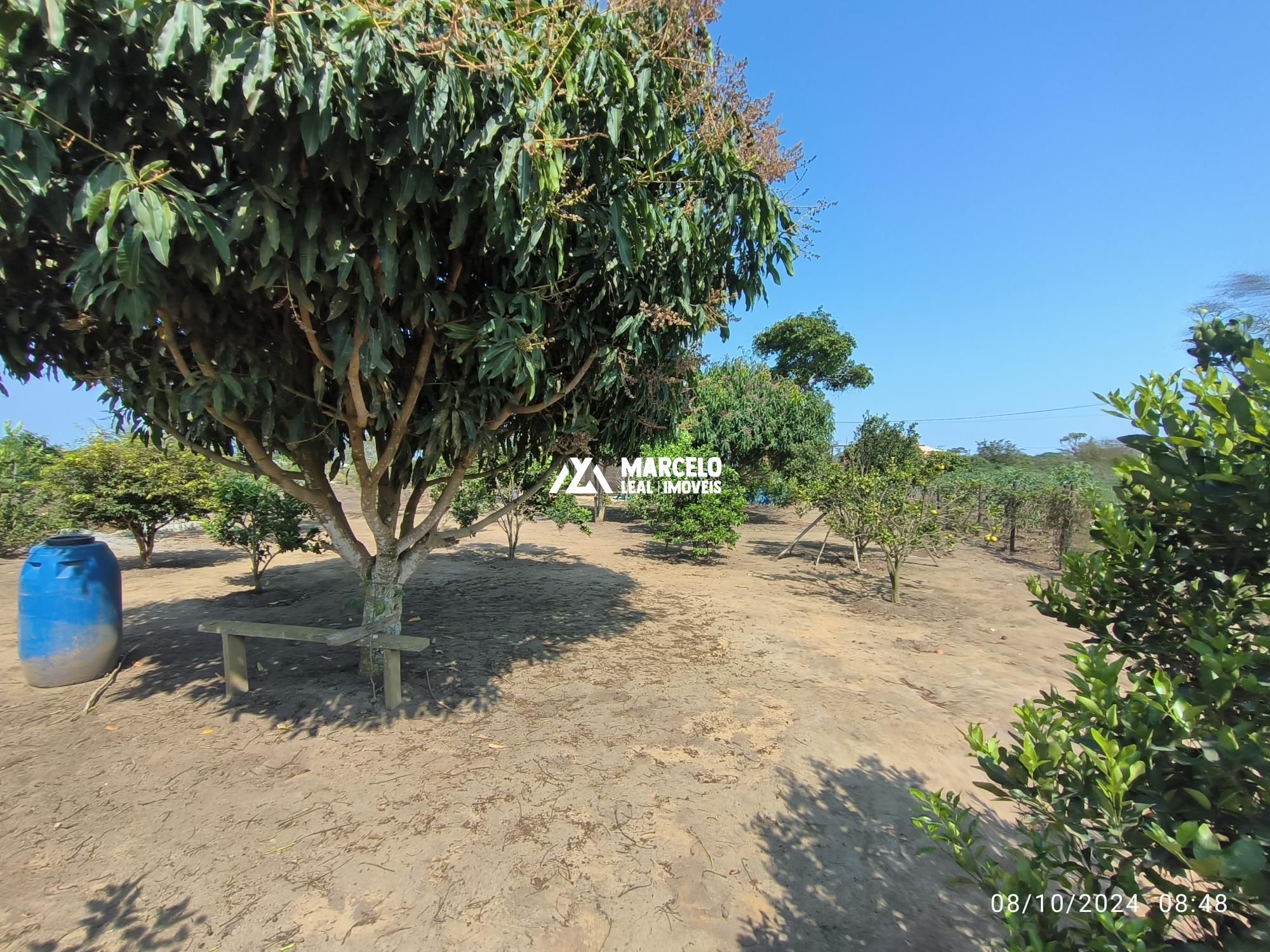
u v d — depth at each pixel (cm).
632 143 283
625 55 273
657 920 204
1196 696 116
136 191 179
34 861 224
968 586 830
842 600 727
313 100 193
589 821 259
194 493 795
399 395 349
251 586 715
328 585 728
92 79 202
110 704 365
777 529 1484
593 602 675
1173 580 139
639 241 290
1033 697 415
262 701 370
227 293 275
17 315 277
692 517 941
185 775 286
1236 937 96
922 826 142
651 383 402
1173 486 133
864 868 236
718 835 253
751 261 390
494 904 209
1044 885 111
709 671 455
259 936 191
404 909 205
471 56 222
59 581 385
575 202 260
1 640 485
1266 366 117
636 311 358
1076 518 925
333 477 429
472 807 266
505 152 221
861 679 448
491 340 286
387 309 309
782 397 1544
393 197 232
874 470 793
